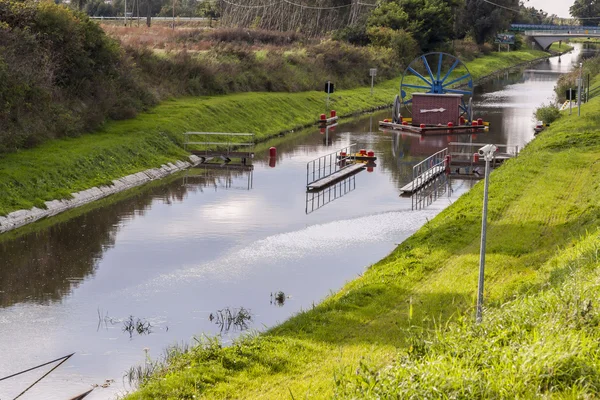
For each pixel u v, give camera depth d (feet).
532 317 41.65
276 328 57.11
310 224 94.73
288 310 65.72
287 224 94.73
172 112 154.81
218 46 212.64
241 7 328.90
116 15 420.36
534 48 497.46
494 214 85.92
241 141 156.76
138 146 129.18
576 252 61.77
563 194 94.07
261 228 92.73
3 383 51.85
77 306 66.80
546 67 397.80
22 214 94.58
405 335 51.78
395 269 68.95
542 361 33.73
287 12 327.88
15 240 86.69
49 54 131.23
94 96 140.87
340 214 99.96
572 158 113.60
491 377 33.42
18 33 126.93
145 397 45.14
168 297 69.21
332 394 40.52
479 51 394.32
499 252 71.82
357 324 56.03
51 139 121.19
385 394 34.22
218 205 105.09
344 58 255.50
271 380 46.47
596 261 54.85
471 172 128.98
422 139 169.89
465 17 406.21
